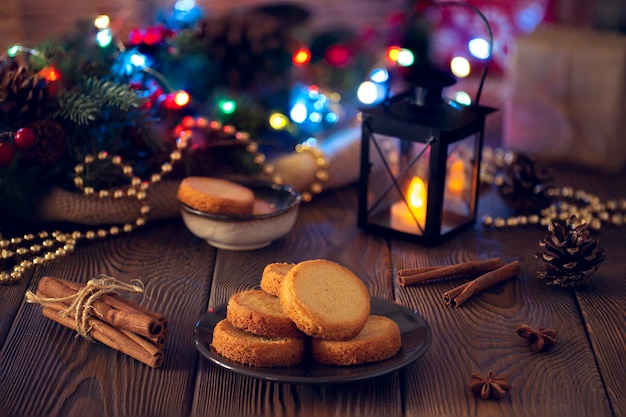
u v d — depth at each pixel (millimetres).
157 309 900
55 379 799
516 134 1269
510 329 878
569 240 939
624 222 1098
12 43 1170
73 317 850
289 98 1250
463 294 916
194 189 996
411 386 794
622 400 786
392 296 931
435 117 998
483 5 1479
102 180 1044
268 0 1542
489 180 1195
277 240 1043
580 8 1494
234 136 1118
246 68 1224
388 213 1048
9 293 927
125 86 1021
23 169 1021
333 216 1106
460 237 1056
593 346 855
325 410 767
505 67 1474
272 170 1113
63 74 1049
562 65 1221
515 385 799
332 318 778
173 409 768
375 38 1362
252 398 778
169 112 1090
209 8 1532
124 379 799
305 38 1306
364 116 1014
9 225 1040
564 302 925
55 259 989
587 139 1233
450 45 1484
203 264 987
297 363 782
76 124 1026
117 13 1477
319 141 1222
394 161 1018
